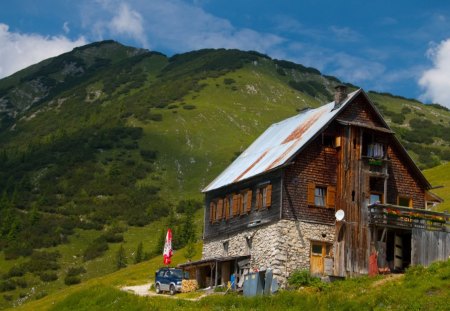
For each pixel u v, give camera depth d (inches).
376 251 2167.8
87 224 6451.8
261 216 2258.9
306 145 2212.1
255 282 1964.8
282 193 2165.4
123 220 6683.1
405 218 2191.2
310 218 2178.9
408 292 1517.0
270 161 2308.1
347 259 2142.0
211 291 2294.5
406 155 2354.8
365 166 2257.6
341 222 2176.4
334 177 2240.4
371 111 2325.3
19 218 6496.1
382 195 2298.2
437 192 3811.5
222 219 2541.8
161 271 2466.8
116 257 5413.4
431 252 2166.6
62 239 6003.9
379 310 1444.4
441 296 1450.5
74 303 2011.6
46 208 6919.3
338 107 2306.8
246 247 2324.1
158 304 1849.2
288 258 2118.6
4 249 5762.8
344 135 2253.9
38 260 5403.5
